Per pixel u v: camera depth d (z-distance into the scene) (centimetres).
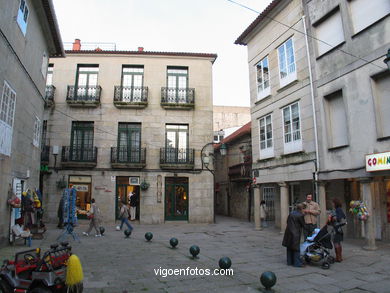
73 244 1095
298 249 767
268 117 1573
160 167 1920
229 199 2655
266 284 574
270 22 1568
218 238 1280
